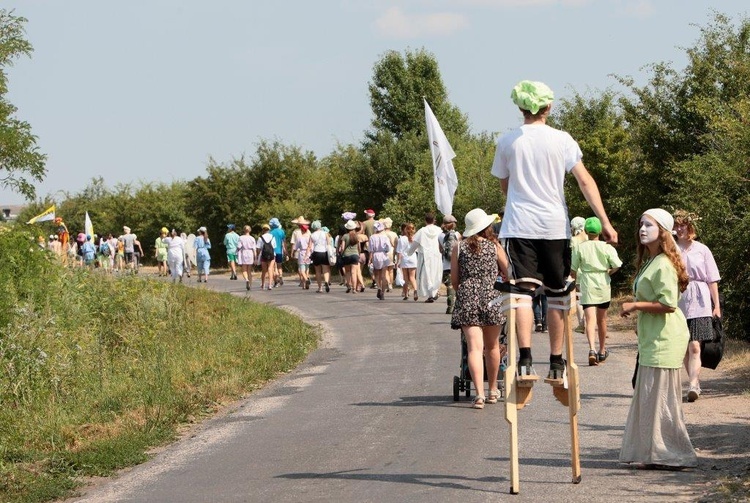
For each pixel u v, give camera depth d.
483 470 17.55
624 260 51.91
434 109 101.00
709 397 23.86
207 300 53.16
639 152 52.22
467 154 83.62
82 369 31.53
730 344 32.84
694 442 19.08
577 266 30.27
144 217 145.50
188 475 18.88
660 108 47.34
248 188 120.75
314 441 21.11
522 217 15.27
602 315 30.39
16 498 18.14
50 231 106.69
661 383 17.17
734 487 15.33
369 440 20.81
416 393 26.72
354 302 57.50
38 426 24.00
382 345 38.03
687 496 15.21
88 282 44.72
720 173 33.56
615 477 16.64
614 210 51.00
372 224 68.50
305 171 119.50
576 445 16.17
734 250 32.38
